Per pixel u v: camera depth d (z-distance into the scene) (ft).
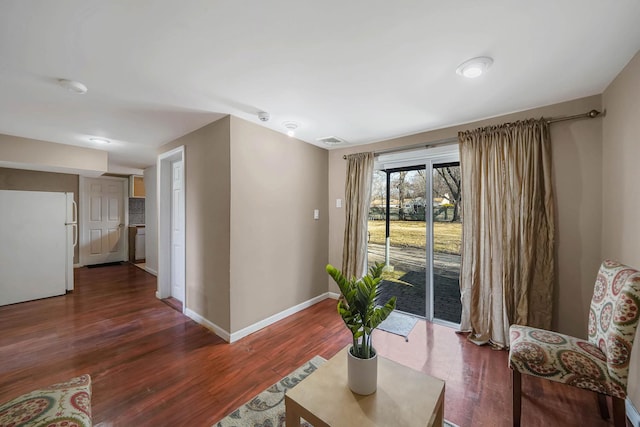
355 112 7.82
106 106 7.38
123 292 12.83
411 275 10.57
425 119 8.38
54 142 11.09
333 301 11.82
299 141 10.64
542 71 5.62
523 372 4.81
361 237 10.85
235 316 8.23
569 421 5.03
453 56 5.10
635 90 5.08
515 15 4.02
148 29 4.33
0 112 7.79
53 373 6.52
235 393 5.81
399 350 7.65
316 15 4.03
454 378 6.38
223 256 8.30
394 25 4.26
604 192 6.46
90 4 3.76
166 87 6.33
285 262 10.03
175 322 9.46
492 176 7.90
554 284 7.16
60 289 12.30
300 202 10.71
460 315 9.62
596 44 4.72
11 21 4.05
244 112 7.87
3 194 10.95
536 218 7.18
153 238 16.25
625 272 4.60
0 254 10.87
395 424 3.48
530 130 7.32
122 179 20.17
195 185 9.48
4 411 3.49
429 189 9.87
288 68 5.54
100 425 4.93
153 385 6.07
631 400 4.99
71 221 12.82
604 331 4.72
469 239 8.36
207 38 4.58
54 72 5.63
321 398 3.95
